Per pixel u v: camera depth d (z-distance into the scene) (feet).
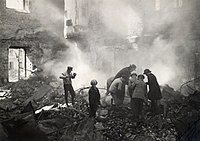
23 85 53.62
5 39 54.75
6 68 55.11
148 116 35.32
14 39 56.24
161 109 37.63
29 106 35.55
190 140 29.73
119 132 30.94
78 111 37.11
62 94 49.34
